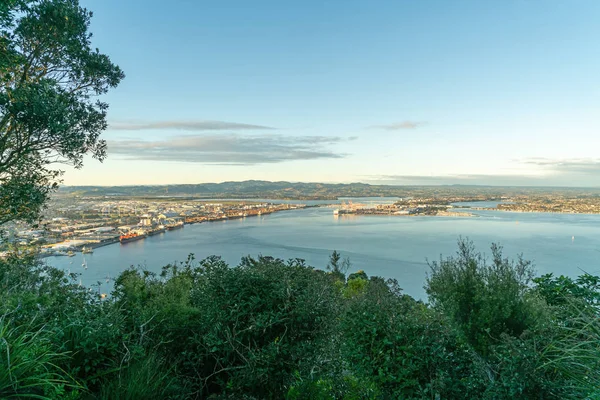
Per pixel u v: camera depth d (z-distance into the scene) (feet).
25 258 14.37
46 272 12.22
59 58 18.06
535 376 7.66
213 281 9.90
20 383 5.82
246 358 8.98
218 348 9.11
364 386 9.24
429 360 8.53
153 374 8.06
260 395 9.06
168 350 9.80
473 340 12.37
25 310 8.04
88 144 18.95
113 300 10.39
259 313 9.11
